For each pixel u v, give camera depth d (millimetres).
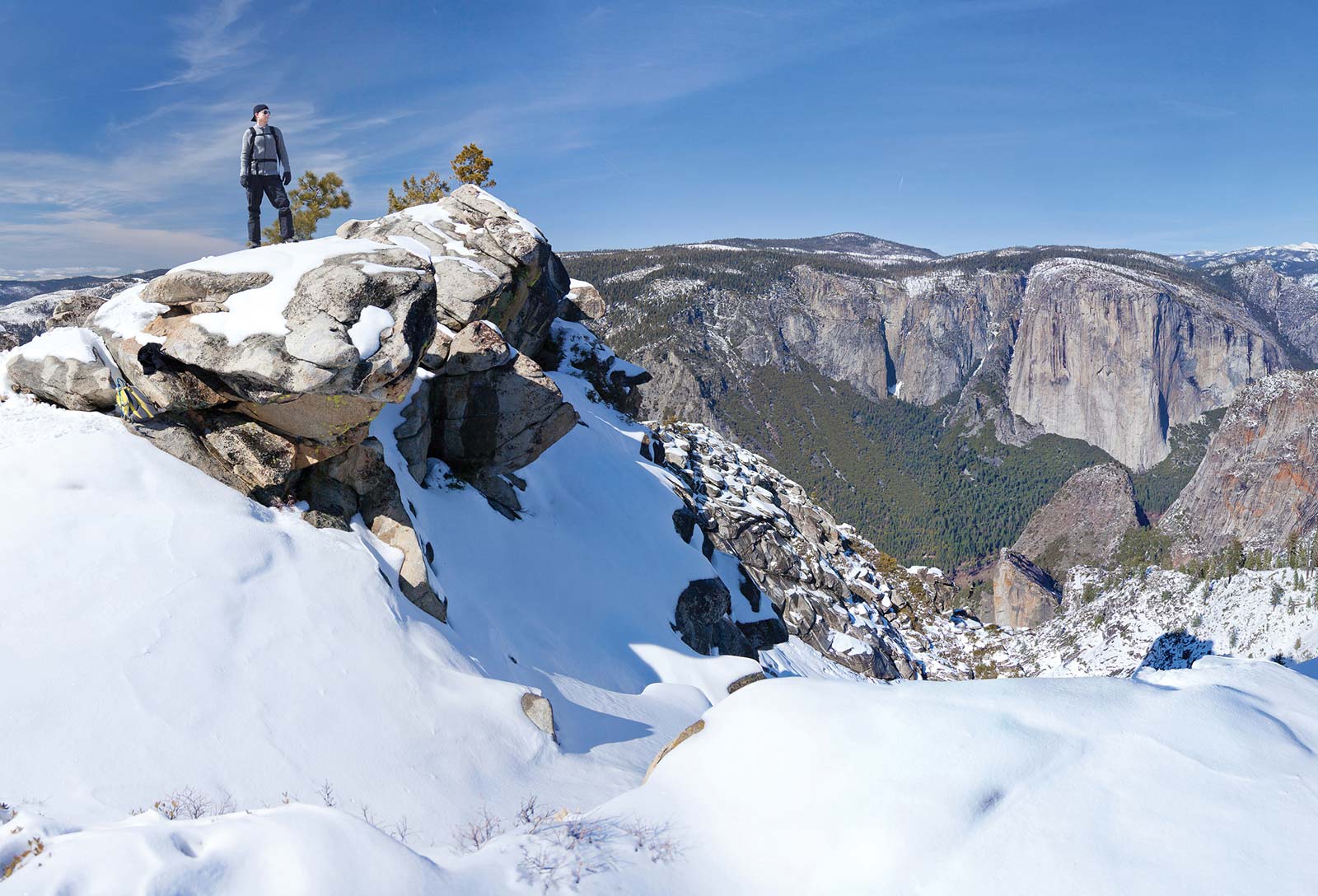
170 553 10805
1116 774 6344
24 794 7602
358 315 12133
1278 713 7465
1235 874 5383
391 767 9914
